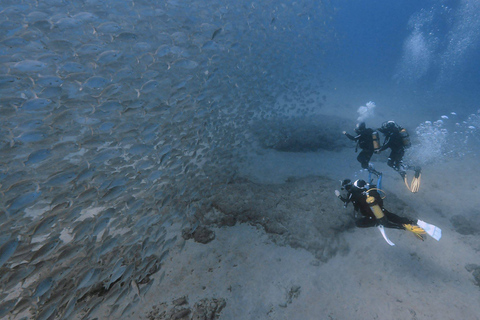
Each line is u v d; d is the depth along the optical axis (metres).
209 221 5.75
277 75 9.11
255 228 5.64
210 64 7.78
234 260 4.93
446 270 4.52
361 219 4.18
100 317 3.95
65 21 4.81
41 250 3.08
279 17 9.98
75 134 4.74
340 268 4.71
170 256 4.97
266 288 4.40
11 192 3.37
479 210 5.82
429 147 9.05
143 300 4.21
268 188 6.62
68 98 4.93
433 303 4.00
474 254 4.78
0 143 4.23
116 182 4.16
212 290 4.38
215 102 6.39
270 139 9.07
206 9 8.80
